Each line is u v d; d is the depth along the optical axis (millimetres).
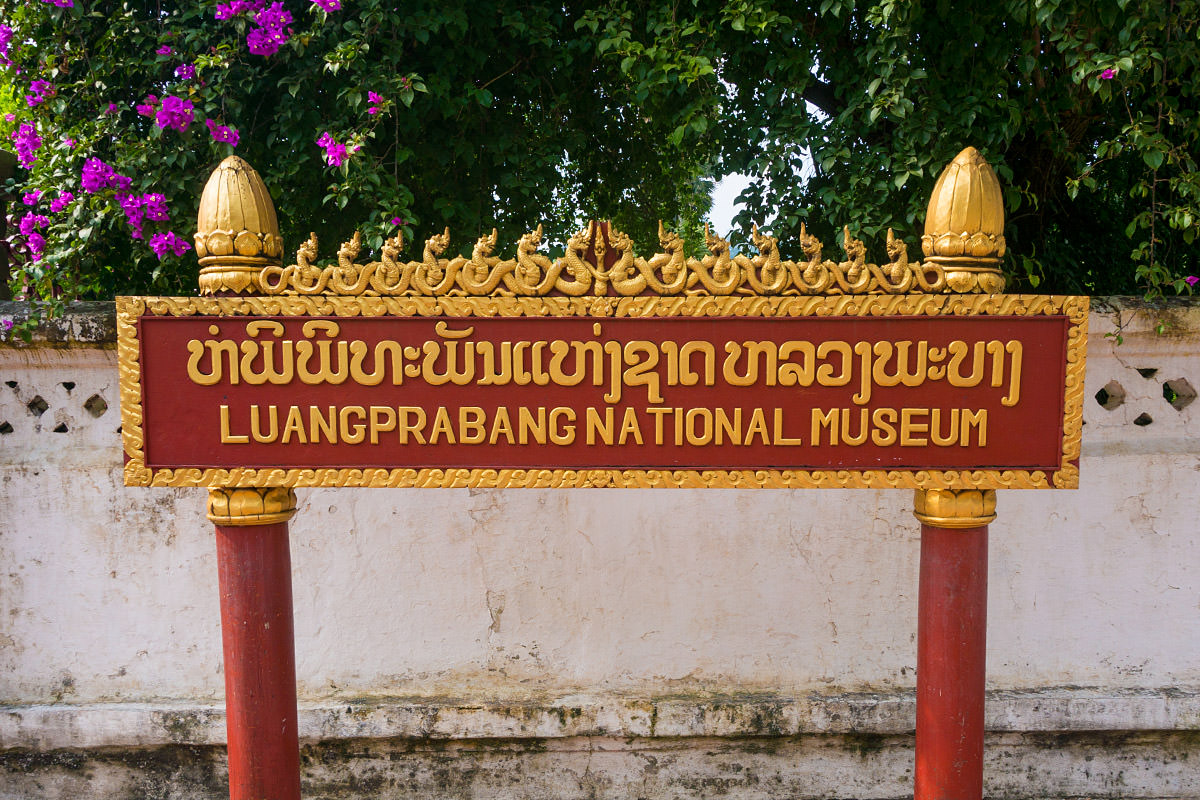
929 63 3064
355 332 1962
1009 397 1948
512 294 1951
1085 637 3066
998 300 1919
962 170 1908
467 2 3217
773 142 3184
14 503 2988
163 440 1986
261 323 1950
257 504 2035
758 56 3307
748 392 1972
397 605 3084
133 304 1946
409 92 3016
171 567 3035
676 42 3119
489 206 3592
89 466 2990
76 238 3064
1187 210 2809
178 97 2984
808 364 1952
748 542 3092
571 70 3471
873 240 3230
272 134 3172
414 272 1947
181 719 2992
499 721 3045
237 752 2121
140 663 3061
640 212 4355
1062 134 3252
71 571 3021
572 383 1972
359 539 3062
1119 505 3018
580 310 1949
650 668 3131
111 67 3131
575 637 3113
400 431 1985
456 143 3385
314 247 1964
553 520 3076
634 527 3082
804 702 3064
